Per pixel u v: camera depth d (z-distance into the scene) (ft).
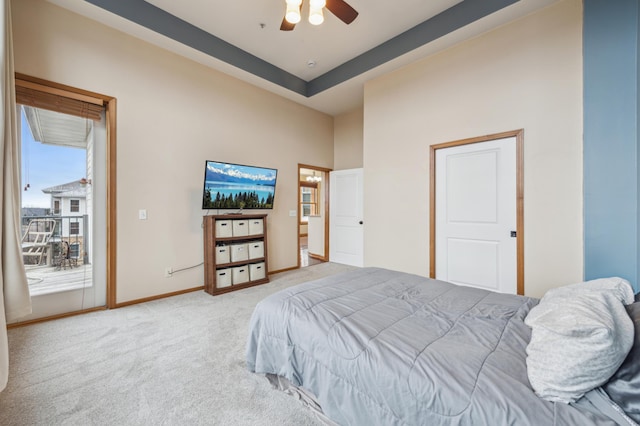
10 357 6.50
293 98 15.57
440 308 5.08
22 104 8.11
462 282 10.48
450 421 2.90
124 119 9.91
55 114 8.90
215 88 12.48
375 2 9.28
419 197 11.53
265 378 5.75
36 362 6.31
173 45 10.51
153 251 10.69
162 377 5.81
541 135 8.66
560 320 3.07
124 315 9.10
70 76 8.80
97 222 9.68
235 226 12.21
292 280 13.75
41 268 8.72
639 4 6.79
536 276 8.81
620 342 2.64
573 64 8.08
